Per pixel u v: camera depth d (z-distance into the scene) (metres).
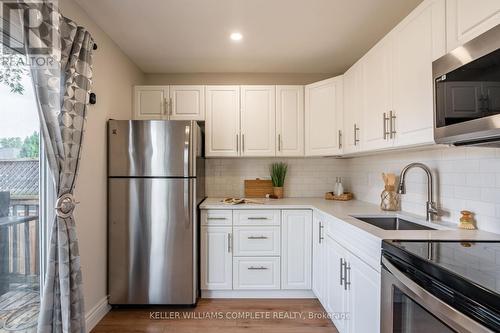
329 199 3.06
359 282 1.59
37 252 1.66
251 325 2.16
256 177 3.28
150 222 2.33
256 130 2.96
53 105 1.49
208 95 2.94
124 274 2.34
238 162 3.27
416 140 1.51
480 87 1.00
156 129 2.32
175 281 2.35
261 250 2.61
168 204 2.33
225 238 2.60
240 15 2.05
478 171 1.51
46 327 1.55
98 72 2.19
